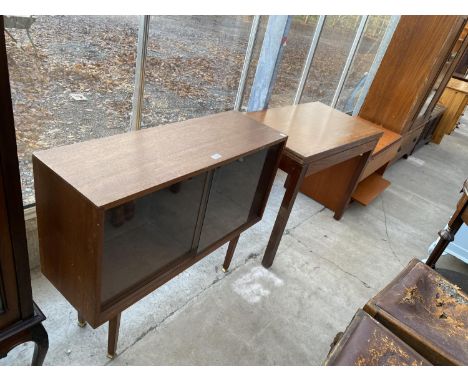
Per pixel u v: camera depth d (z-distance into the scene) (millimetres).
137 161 1132
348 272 2250
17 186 740
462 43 3285
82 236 992
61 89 1467
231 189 1477
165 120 2025
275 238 1983
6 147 683
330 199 2857
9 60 1262
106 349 1483
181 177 1102
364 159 2492
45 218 1114
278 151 1613
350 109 4207
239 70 2357
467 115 7328
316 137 1939
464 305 1200
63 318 1562
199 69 2062
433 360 1047
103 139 1225
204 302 1799
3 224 757
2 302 866
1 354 936
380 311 1120
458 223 1705
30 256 1674
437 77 3102
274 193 2945
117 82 1658
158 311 1695
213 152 1297
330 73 3406
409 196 3473
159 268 1338
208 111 2318
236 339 1648
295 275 2119
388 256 2502
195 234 1416
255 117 2031
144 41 1646
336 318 1890
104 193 936
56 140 1551
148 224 1143
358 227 2773
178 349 1543
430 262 1853
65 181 954
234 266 2072
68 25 1362
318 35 2811
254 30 2232
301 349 1674
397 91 3055
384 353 970
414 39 2852
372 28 3465
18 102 1354
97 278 1024
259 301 1882
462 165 4578
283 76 2834
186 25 1824
